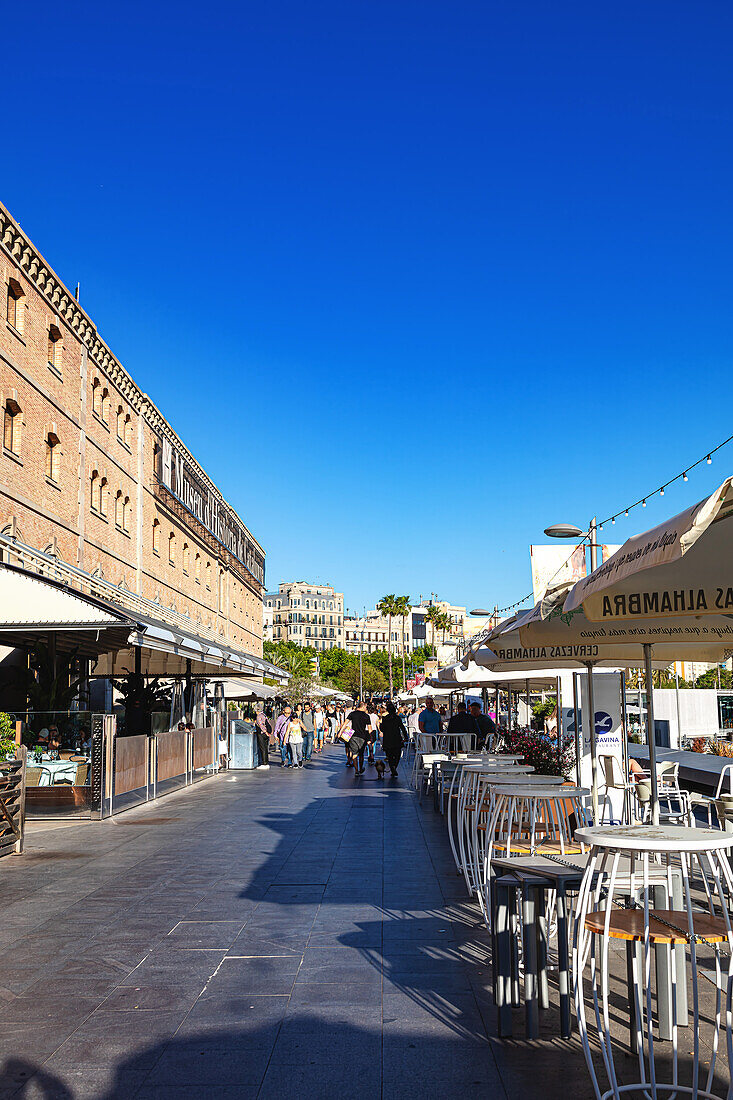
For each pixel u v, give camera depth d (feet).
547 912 20.68
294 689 196.54
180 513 140.97
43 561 74.59
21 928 26.11
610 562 18.81
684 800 35.45
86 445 94.43
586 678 46.83
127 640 55.83
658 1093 14.96
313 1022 18.40
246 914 27.63
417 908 28.40
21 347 76.74
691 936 13.32
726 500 14.74
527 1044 17.24
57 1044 17.34
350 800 63.00
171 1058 16.66
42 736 51.13
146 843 42.47
